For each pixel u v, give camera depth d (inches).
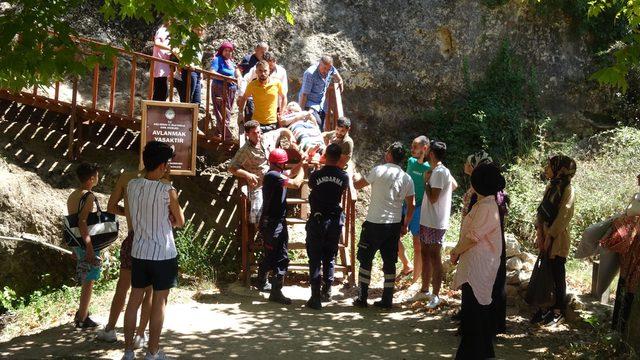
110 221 286.0
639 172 473.7
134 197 234.7
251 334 287.1
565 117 562.9
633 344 252.5
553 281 295.4
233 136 491.2
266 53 430.3
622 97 572.1
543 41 567.8
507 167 519.5
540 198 460.1
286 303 333.1
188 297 342.0
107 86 507.2
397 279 372.2
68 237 284.0
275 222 334.6
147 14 269.6
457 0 554.3
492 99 546.3
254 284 366.6
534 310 319.9
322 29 543.2
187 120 381.7
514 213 452.1
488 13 557.3
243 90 429.7
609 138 542.0
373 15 550.6
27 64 232.7
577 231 424.2
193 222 423.2
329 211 326.0
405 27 551.5
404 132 547.5
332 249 332.2
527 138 546.6
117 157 444.1
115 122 421.1
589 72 573.9
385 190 322.7
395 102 547.2
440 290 353.4
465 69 552.7
